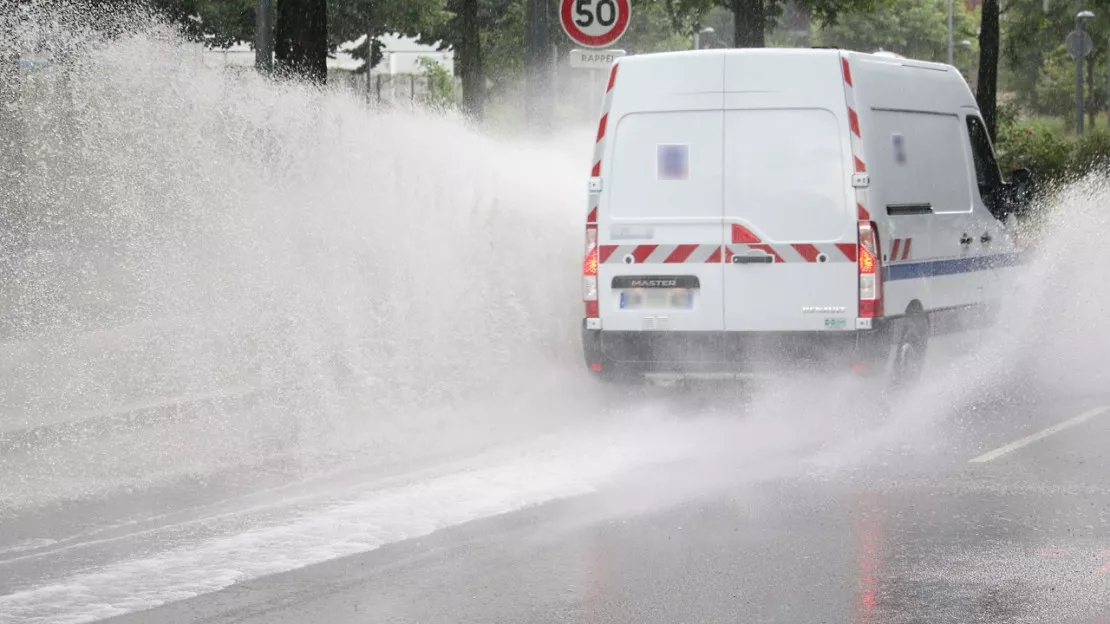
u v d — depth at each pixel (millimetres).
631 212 15680
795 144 15352
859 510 11289
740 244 15398
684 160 15562
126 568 9695
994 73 39875
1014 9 49062
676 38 65125
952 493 11898
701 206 15500
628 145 15719
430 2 54562
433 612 8695
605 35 22359
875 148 15539
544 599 8945
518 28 57562
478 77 35625
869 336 15195
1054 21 68250
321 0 22625
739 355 15469
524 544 10258
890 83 16219
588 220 15836
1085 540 10320
